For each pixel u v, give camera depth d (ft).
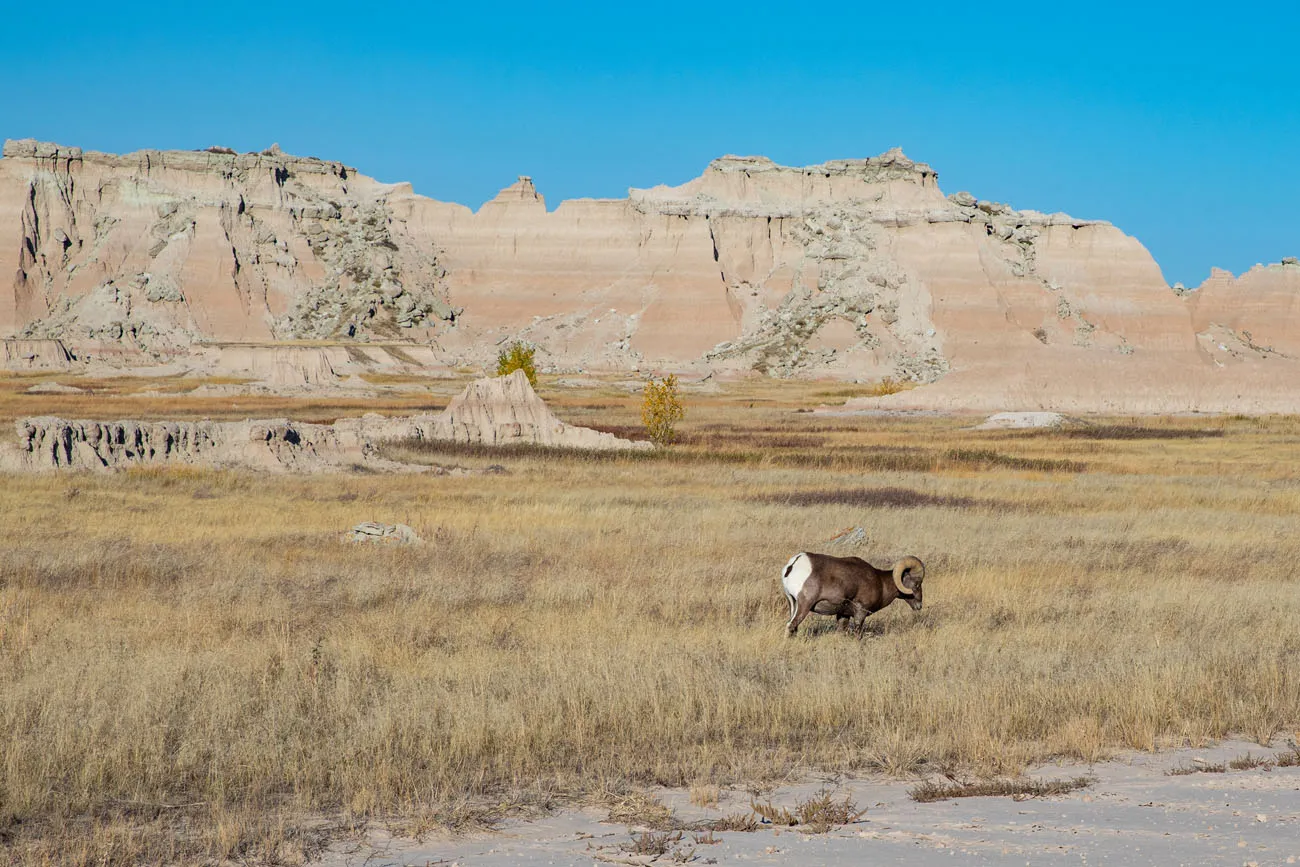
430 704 33.73
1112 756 31.07
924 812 25.88
